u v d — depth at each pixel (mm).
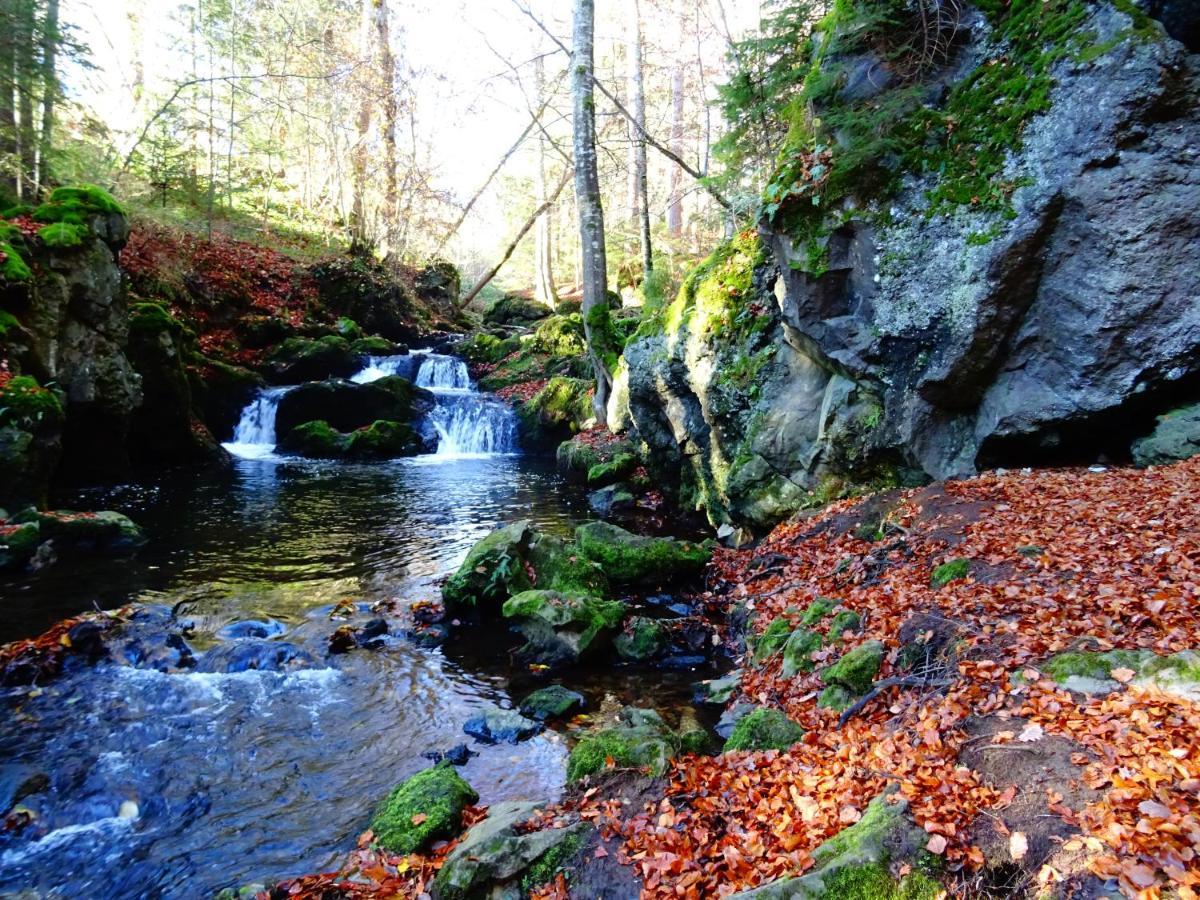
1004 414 8164
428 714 6430
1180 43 7008
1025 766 3600
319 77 23797
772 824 3988
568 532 12469
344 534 11961
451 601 8617
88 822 4871
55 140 18734
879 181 8844
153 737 5859
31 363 12156
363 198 30797
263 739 5918
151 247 21094
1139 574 5262
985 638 5055
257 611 8539
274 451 19516
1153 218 7121
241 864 4500
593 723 6293
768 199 9641
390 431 20031
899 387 8930
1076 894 2820
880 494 9148
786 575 8586
